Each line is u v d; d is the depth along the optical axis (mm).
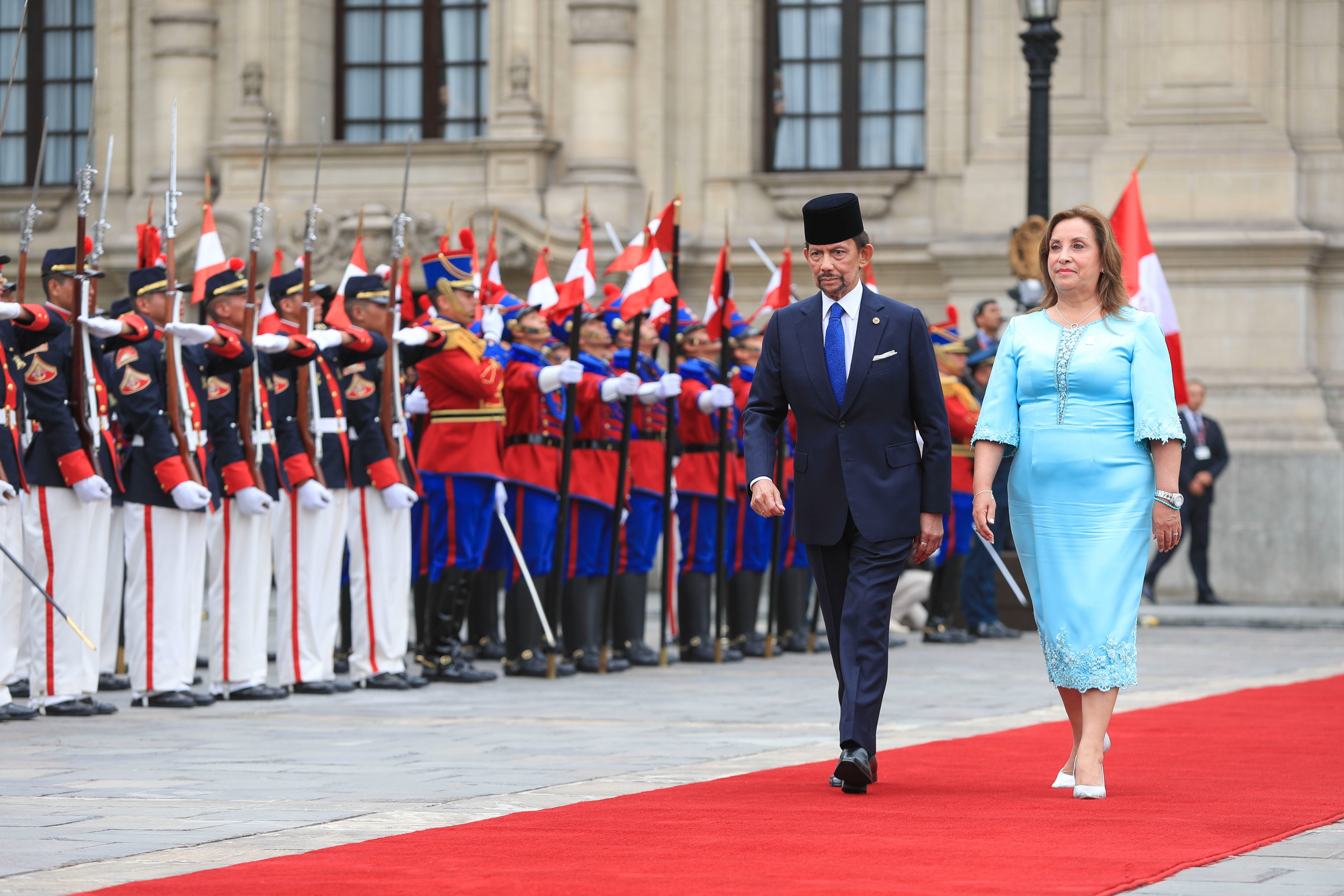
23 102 43031
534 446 22266
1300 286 35750
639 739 16031
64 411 17734
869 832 10875
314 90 41469
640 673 22766
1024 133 37719
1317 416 35625
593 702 19250
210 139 41500
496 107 40312
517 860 9938
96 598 18219
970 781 13266
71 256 17953
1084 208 13047
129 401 18406
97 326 17484
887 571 13117
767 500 13422
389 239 39375
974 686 21000
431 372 21469
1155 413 12680
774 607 26188
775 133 40312
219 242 19125
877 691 12891
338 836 10930
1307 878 9414
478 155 40000
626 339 23688
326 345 19719
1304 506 35344
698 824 11164
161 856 10305
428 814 11750
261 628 19734
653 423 23891
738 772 13820
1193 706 18594
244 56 41156
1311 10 36500
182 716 18000
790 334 13555
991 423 13117
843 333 13430
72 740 15984
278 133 40969
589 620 22984
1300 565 35344
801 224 39281
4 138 43094
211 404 19062
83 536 17969
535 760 14562
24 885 9438
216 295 18906
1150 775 13500
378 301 20531
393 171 40312
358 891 9094
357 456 20562
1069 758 13633
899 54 39750
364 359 20266
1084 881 9219
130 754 14938
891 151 39781
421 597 22781
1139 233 28438
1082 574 12664
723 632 26781
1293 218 35875
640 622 23781
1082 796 12289
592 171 39344
